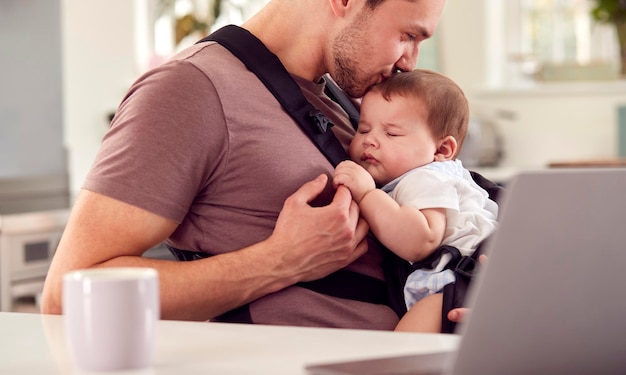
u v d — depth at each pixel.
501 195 1.82
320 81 1.77
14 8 3.84
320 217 1.47
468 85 5.51
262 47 1.60
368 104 1.72
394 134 1.70
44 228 2.81
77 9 4.00
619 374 0.94
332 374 0.86
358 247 1.55
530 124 5.41
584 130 5.34
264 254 1.47
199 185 1.50
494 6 5.62
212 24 4.62
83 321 0.91
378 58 1.66
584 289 0.88
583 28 5.55
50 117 3.94
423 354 0.95
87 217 1.42
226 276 1.45
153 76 1.51
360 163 1.72
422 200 1.61
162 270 1.43
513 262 0.84
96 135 4.08
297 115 1.58
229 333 1.11
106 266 1.40
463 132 1.79
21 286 2.76
